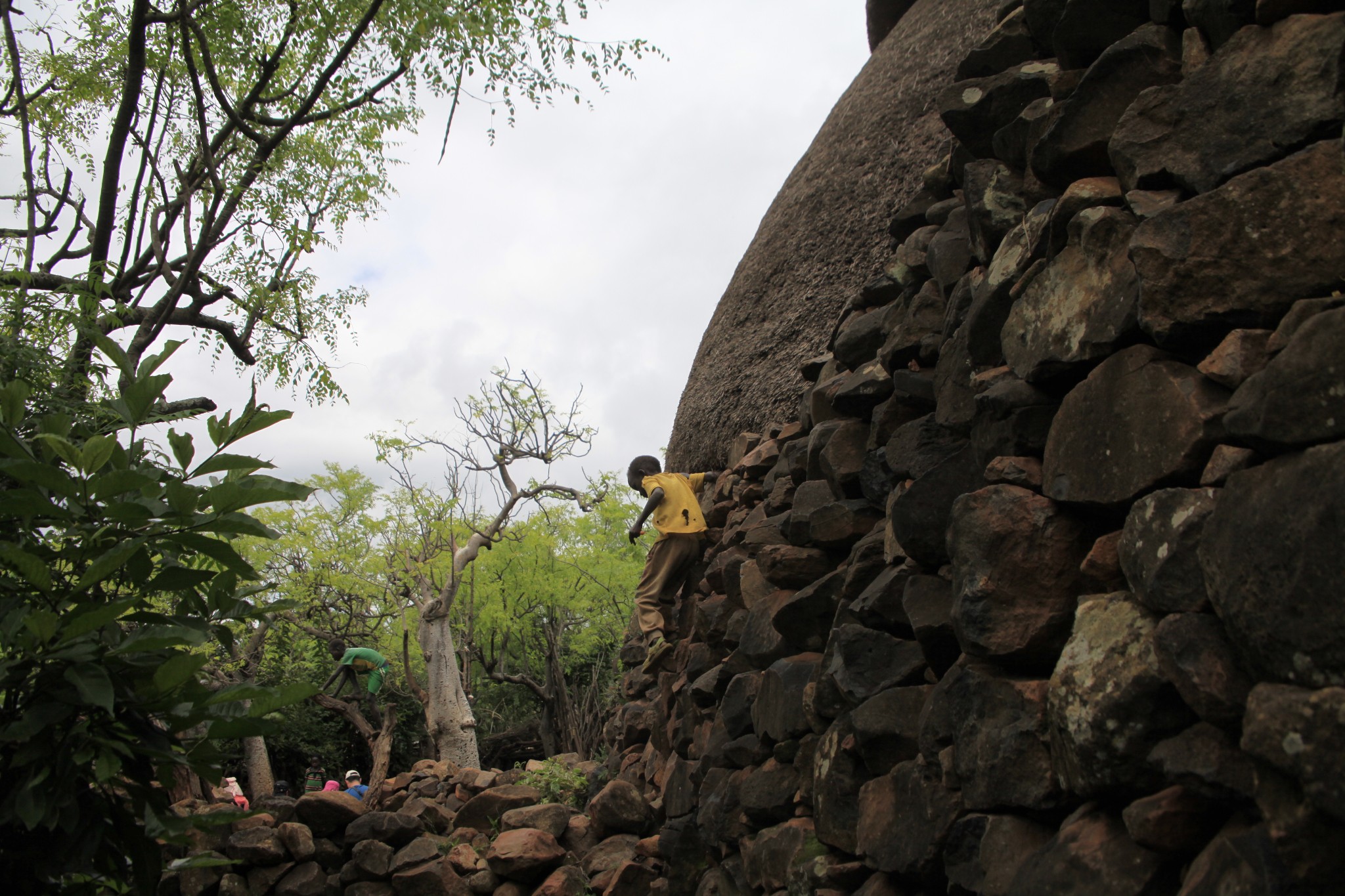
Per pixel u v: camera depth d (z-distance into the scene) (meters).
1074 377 1.81
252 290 7.13
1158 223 1.51
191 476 2.10
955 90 2.46
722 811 3.29
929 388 2.55
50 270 5.96
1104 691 1.43
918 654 2.28
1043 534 1.74
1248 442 1.27
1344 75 1.34
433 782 6.93
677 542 4.96
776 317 5.32
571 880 4.69
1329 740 1.00
